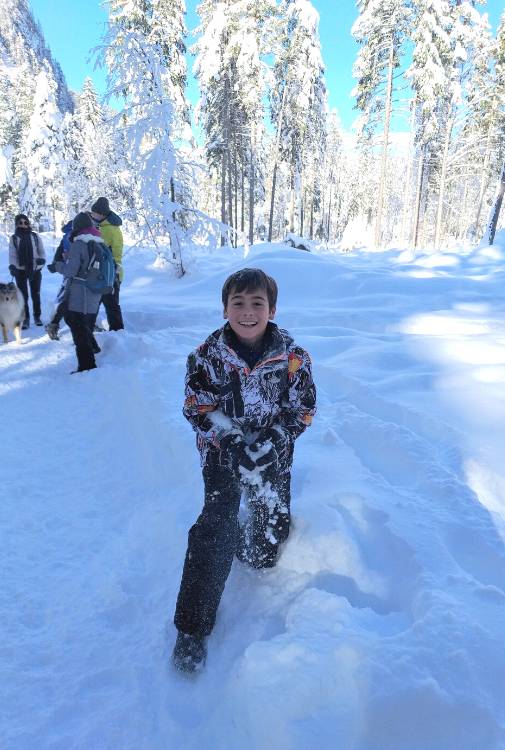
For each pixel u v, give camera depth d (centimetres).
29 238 795
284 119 2809
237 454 170
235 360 177
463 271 1227
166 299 1007
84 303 562
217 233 1188
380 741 133
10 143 4206
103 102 1124
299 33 2492
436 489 238
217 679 166
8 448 393
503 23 2461
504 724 131
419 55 2277
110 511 305
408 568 189
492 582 187
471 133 2766
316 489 244
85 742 157
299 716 138
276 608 186
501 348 484
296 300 873
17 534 279
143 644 193
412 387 380
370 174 4062
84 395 516
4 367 607
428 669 141
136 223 1209
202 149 2506
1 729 162
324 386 417
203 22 2512
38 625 211
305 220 4856
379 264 1532
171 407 375
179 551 237
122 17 1584
